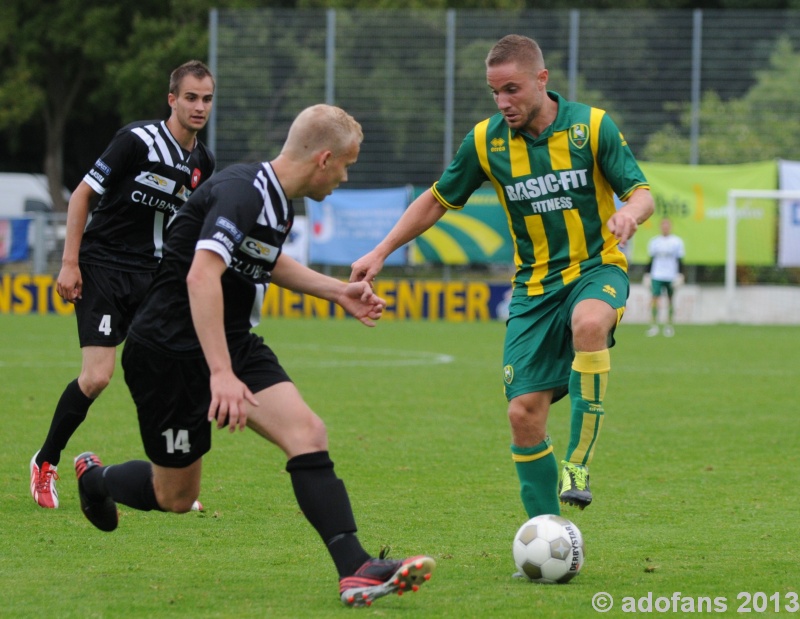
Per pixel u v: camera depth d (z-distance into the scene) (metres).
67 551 18.92
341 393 43.84
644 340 74.06
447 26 95.00
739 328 86.44
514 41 18.53
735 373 53.03
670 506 23.50
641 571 17.67
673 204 91.00
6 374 48.56
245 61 96.25
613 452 30.88
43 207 136.38
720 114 93.06
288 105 96.38
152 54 126.19
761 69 93.06
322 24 95.81
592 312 18.11
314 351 62.84
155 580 16.88
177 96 23.31
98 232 23.36
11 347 61.75
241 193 14.86
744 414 38.88
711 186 90.56
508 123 18.81
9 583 16.61
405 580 14.75
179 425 15.70
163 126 23.48
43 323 80.75
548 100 19.05
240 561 18.27
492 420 36.84
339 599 15.66
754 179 90.25
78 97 143.75
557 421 37.25
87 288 23.17
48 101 140.25
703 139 93.31
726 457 30.09
